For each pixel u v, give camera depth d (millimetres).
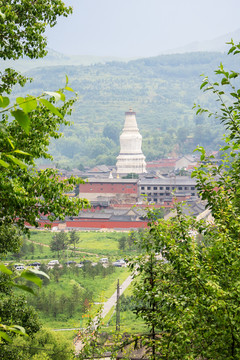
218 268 14406
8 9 19375
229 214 15109
